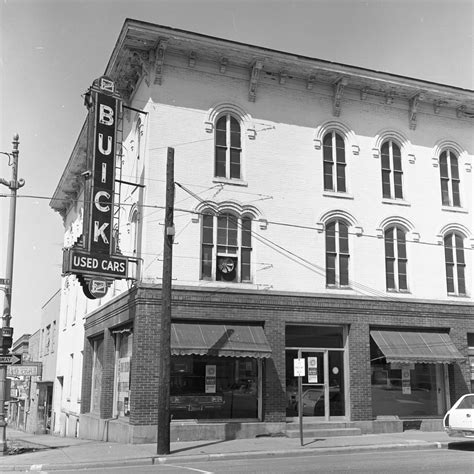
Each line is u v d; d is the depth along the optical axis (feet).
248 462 43.27
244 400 57.88
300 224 62.90
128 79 65.21
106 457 44.98
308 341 61.93
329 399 61.36
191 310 56.44
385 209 67.26
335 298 62.23
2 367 52.29
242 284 59.36
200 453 46.34
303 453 47.60
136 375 53.42
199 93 61.11
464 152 72.90
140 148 61.16
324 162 65.87
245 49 61.21
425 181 70.13
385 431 61.52
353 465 39.52
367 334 63.10
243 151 62.23
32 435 101.65
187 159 59.31
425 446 51.72
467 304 67.97
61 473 39.50
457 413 50.26
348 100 68.13
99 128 55.98
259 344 56.75
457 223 70.49
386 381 64.23
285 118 64.64
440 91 69.82
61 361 101.55
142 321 54.34
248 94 63.36
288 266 61.57
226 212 60.44
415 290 66.64
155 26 57.57
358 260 64.80
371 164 67.77
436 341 64.95
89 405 76.79
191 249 57.77
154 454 45.91
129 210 64.03
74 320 91.66
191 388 56.08
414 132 70.74
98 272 53.42
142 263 55.77
